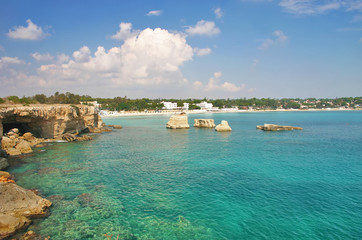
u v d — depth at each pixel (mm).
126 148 45406
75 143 50531
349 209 19438
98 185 24406
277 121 123438
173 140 56156
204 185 24703
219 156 38062
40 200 18766
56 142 50719
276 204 20328
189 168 31000
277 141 53625
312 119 138250
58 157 36656
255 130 77438
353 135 63906
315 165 32312
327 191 23125
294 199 21297
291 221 17656
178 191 23094
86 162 33875
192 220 17812
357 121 118625
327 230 16531
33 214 17562
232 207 19812
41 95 98812
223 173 28734
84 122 73250
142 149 44438
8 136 41625
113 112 196125
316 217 18219
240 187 24156
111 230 16281
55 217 17625
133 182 25500
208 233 16188
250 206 19984
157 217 18188
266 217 18219
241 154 39500
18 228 15734
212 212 19000
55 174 27750
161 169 30516
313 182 25609
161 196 21906
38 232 15664
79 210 18859
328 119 136625
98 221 17375
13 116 43500
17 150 38156
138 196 21844
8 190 17766
